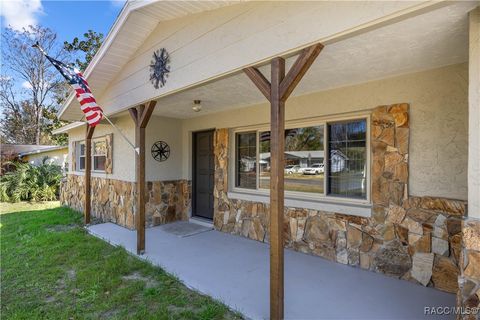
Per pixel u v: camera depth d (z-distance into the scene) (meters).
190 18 3.20
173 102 4.65
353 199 3.70
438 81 2.93
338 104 3.71
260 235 4.74
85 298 2.89
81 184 8.14
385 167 3.29
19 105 20.30
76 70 3.92
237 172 5.39
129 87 4.48
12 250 4.46
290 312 2.51
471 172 1.70
